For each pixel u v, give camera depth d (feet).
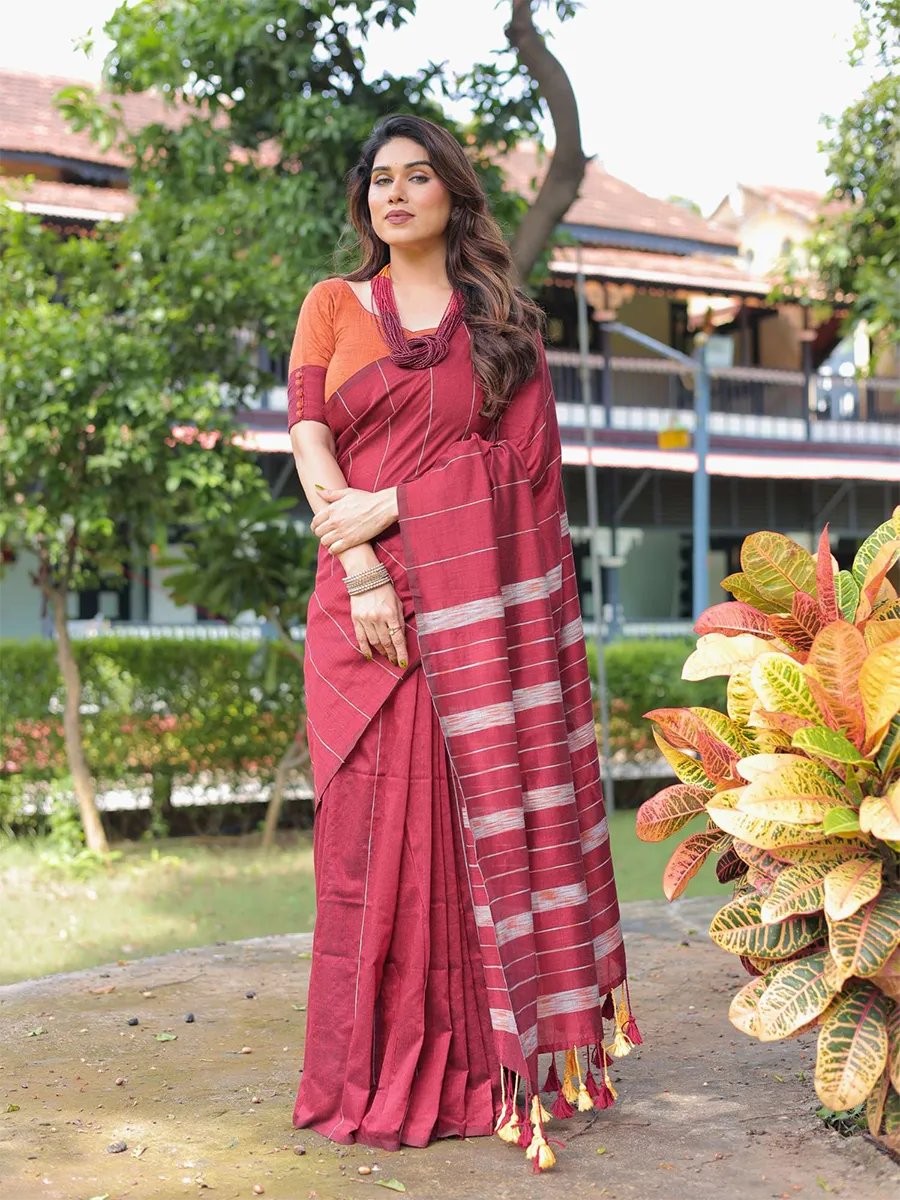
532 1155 6.72
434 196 7.68
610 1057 8.79
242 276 21.34
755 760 6.63
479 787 7.07
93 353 20.03
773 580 7.64
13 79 51.98
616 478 61.72
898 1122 6.64
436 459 7.55
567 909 7.15
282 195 21.63
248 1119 7.65
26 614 49.42
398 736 7.38
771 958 6.86
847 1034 6.31
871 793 6.70
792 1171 6.62
